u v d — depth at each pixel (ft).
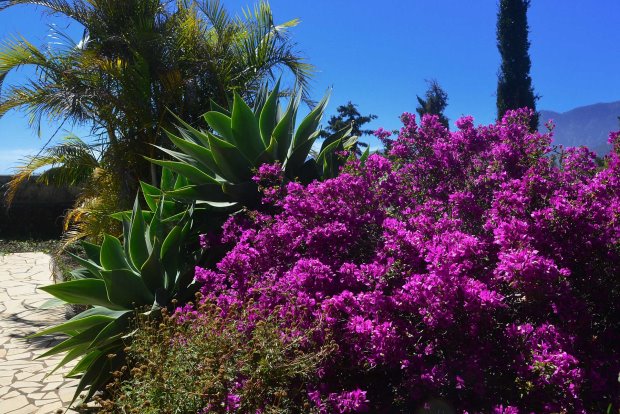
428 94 81.87
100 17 30.83
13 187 32.22
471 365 8.94
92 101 27.94
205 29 33.60
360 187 13.01
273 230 13.14
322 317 9.77
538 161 13.62
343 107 77.97
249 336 10.33
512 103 72.54
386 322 9.35
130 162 28.71
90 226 28.09
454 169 14.99
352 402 9.04
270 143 16.48
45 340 22.03
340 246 12.07
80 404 15.06
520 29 72.49
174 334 10.94
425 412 9.54
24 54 29.17
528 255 8.93
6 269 38.73
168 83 29.07
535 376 8.47
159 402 9.29
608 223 10.56
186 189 16.34
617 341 10.40
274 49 34.17
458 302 9.13
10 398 15.78
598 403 8.88
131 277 14.14
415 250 10.21
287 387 9.50
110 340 13.78
